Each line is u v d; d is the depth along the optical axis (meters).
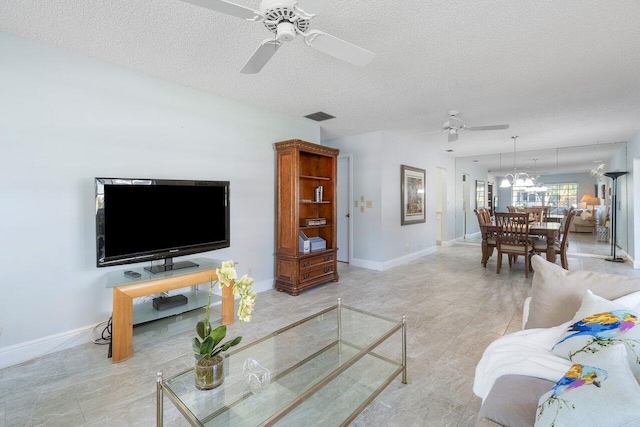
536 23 1.99
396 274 4.69
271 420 1.21
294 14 1.47
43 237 2.27
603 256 5.89
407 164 5.69
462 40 2.20
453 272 4.80
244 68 2.03
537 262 1.74
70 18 1.94
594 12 1.87
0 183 2.10
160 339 2.47
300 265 3.69
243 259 3.60
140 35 2.14
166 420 1.58
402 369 1.87
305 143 3.72
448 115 4.03
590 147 6.20
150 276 2.44
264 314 3.02
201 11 1.87
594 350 1.05
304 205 4.23
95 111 2.50
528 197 9.79
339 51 1.82
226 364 1.78
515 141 5.62
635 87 3.06
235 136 3.49
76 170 2.41
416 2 1.78
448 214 7.62
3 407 1.68
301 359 2.07
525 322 1.80
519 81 2.92
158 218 2.59
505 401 1.05
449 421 1.56
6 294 2.13
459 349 2.31
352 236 5.38
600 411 0.78
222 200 3.08
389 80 2.91
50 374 2.01
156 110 2.85
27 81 2.19
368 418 1.59
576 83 2.96
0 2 1.76
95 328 2.49
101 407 1.68
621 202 6.23
